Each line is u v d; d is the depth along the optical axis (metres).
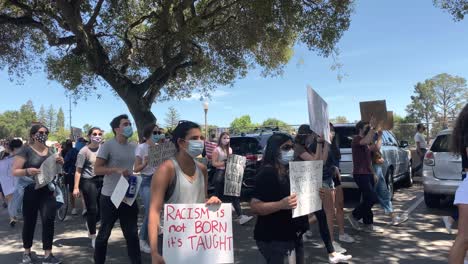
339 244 6.14
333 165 5.85
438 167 8.48
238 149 10.92
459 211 2.33
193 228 3.04
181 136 3.20
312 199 3.45
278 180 3.33
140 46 15.93
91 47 12.84
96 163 4.88
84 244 7.02
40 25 13.20
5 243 7.29
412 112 76.38
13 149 8.56
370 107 6.69
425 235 7.00
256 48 16.41
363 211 7.14
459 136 2.62
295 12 11.73
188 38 12.56
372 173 7.04
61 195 6.05
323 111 4.48
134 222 4.86
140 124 13.84
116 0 12.79
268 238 3.31
